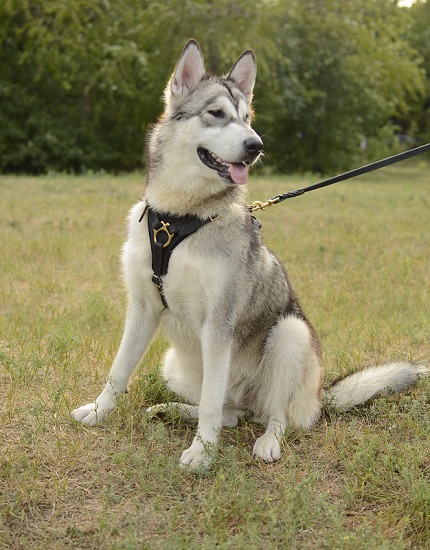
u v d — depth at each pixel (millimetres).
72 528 2969
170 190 3803
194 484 3438
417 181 25344
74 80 26016
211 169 3740
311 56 28656
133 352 4078
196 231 3746
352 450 3777
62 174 22422
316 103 29562
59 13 23531
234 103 3926
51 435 3812
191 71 4012
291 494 3172
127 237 4086
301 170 30875
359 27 27406
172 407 4102
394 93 34281
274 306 4195
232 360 4148
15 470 3402
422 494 3195
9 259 8281
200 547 2832
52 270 7938
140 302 4031
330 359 5266
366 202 15445
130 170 28844
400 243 10336
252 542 2859
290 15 26734
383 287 7586
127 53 24469
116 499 3189
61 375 4621
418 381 4633
